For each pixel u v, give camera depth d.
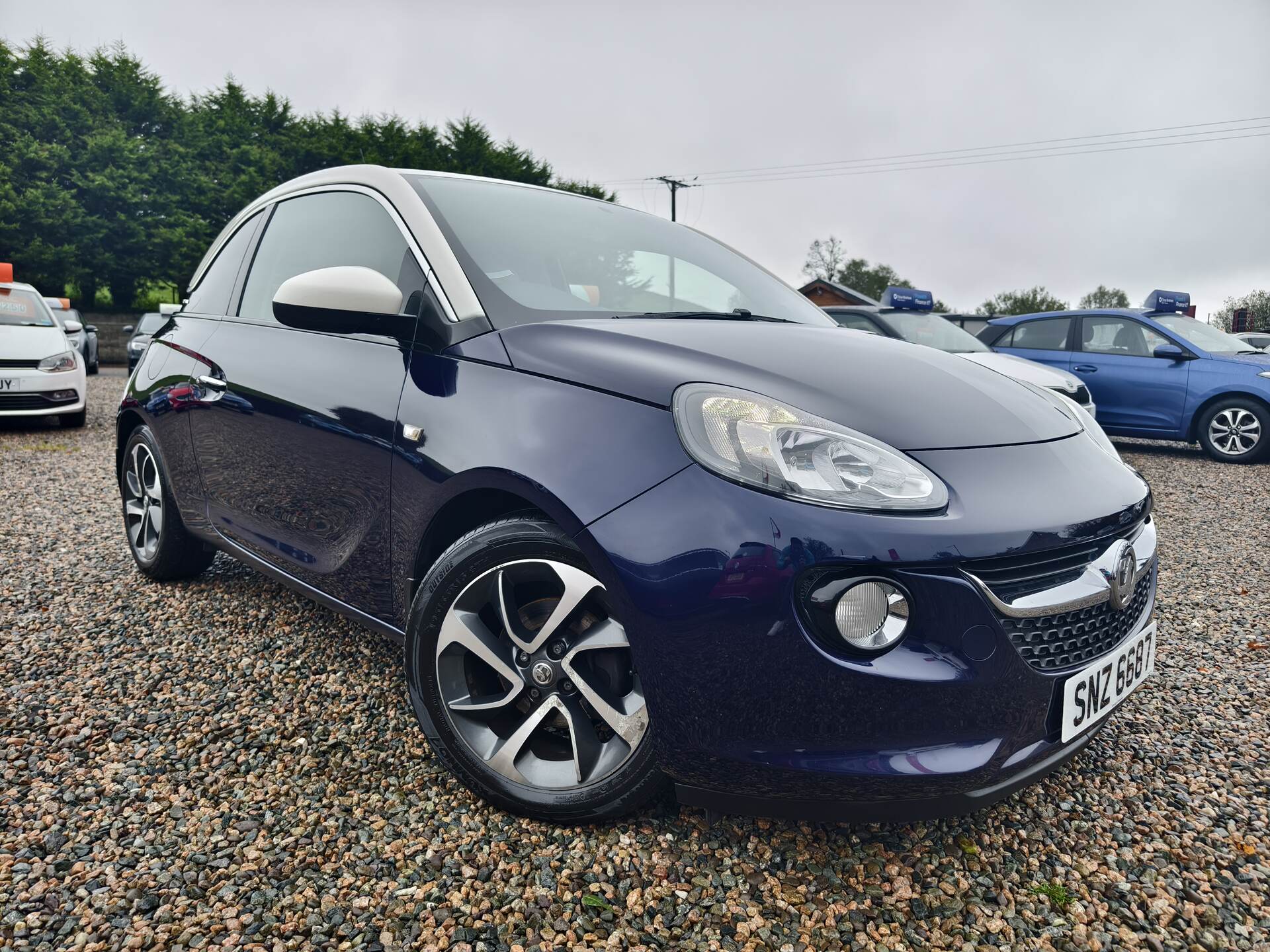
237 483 2.56
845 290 36.41
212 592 3.16
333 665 2.52
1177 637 3.03
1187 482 6.66
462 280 1.97
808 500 1.43
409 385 1.92
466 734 1.80
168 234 27.36
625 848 1.69
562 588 1.72
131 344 13.14
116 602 3.04
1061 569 1.56
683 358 1.70
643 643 1.50
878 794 1.44
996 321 9.41
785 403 1.58
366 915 1.50
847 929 1.50
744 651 1.43
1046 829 1.83
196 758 1.99
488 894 1.55
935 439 1.58
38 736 2.08
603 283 2.26
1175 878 1.68
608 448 1.56
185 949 1.40
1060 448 1.74
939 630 1.43
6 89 27.95
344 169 2.53
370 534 2.02
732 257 2.88
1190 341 8.14
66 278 26.69
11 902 1.49
